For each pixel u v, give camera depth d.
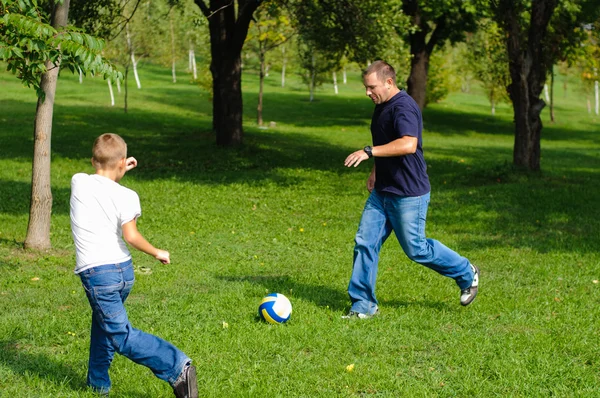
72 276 8.45
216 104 28.27
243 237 11.69
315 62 37.84
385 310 6.61
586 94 59.34
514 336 5.73
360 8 20.73
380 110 6.16
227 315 6.32
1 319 6.10
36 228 9.91
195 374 4.08
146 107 44.25
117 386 4.56
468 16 30.28
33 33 6.22
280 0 21.86
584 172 22.22
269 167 21.45
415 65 33.38
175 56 65.94
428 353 5.38
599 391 4.59
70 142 25.83
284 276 8.38
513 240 11.13
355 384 4.67
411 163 6.09
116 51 38.97
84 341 5.47
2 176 17.83
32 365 4.90
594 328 6.07
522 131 18.28
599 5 21.02
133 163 4.39
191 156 22.61
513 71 18.00
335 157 24.56
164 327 5.86
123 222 4.02
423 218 6.22
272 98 55.25
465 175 18.53
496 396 4.50
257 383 4.64
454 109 53.62
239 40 23.12
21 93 47.66
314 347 5.43
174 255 10.10
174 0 21.25
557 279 8.23
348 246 10.94
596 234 11.55
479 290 7.60
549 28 23.97
